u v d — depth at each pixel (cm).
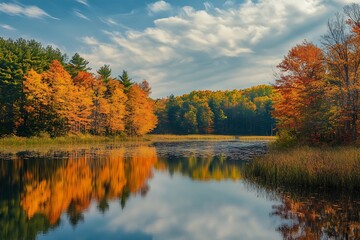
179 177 2117
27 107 4981
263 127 12825
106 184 1875
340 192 1531
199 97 16412
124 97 7162
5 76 5028
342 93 2439
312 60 2794
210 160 3073
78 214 1255
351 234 970
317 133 2655
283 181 1777
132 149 4394
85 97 5972
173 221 1158
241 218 1178
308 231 1009
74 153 3569
